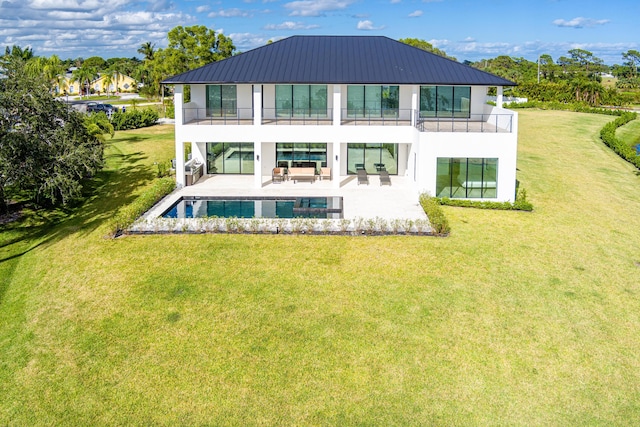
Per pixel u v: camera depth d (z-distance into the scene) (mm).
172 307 16016
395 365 13430
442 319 15422
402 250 20141
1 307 16422
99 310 15906
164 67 66625
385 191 28375
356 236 21516
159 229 21953
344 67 29281
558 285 17562
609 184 31641
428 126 28547
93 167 25078
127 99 96562
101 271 18453
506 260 19406
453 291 17016
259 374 13094
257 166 28891
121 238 21453
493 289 17203
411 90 30594
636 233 22750
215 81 27875
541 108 69875
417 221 21938
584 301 16547
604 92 76188
